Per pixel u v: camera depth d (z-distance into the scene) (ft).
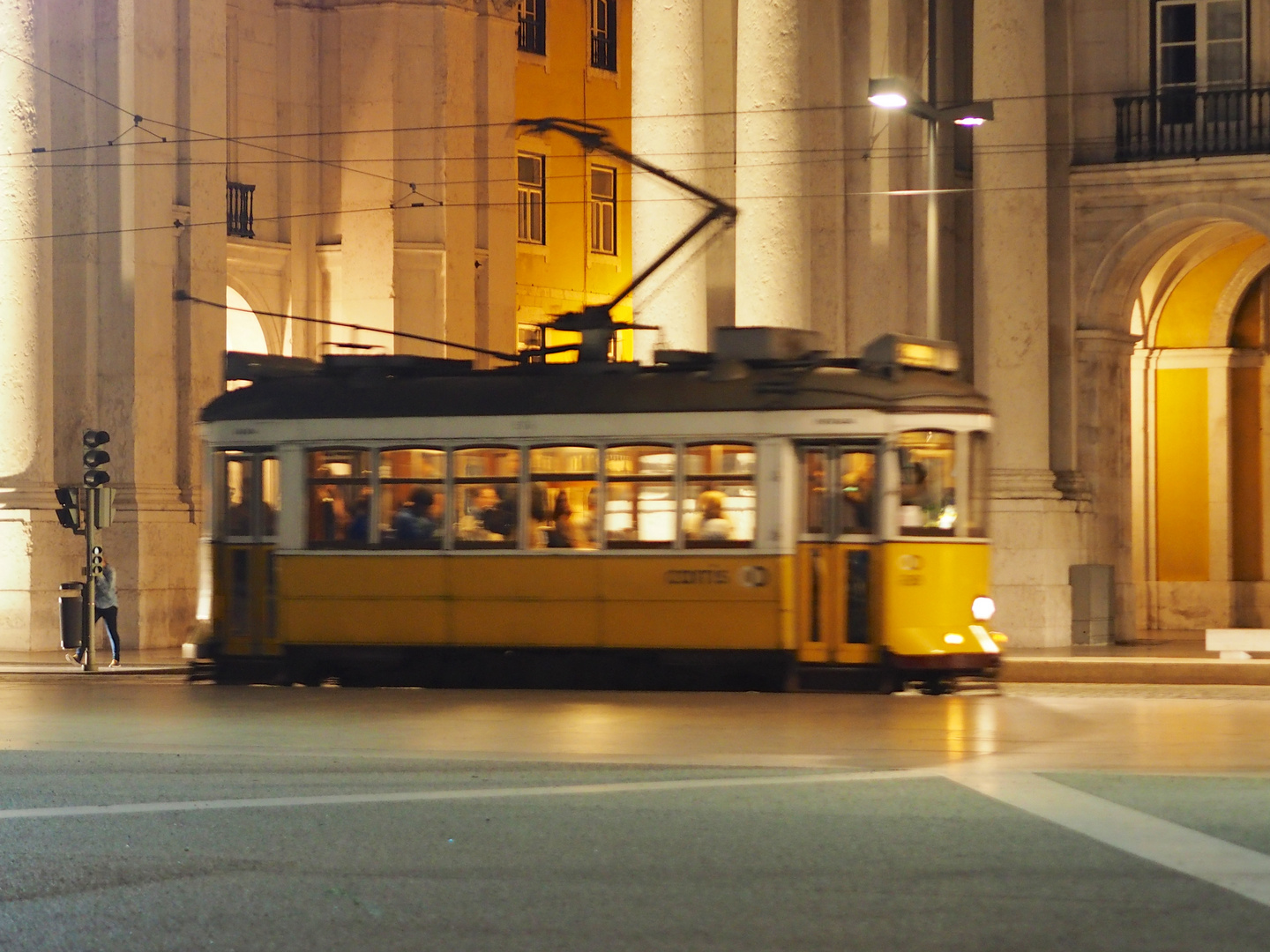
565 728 56.85
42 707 66.80
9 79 110.93
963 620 71.77
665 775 44.86
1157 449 120.78
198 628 79.92
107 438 96.02
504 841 35.22
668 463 72.64
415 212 135.03
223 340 118.11
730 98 103.35
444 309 135.95
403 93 135.13
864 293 102.22
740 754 49.67
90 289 112.78
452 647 75.15
